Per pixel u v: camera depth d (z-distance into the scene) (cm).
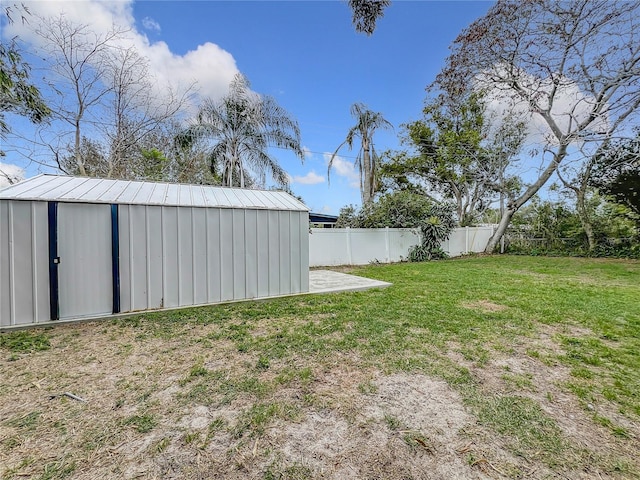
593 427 213
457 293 623
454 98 1379
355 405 239
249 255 582
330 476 171
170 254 516
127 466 178
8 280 420
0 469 175
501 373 291
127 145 1240
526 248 1519
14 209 422
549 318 453
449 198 1783
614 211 1313
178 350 346
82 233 458
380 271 963
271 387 265
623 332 397
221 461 182
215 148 1239
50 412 231
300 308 516
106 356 332
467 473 173
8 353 340
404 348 346
